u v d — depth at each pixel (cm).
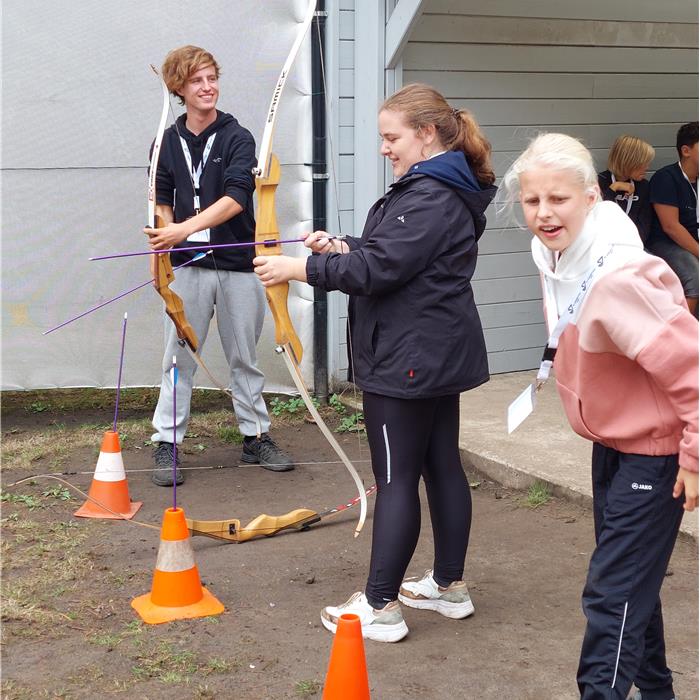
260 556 398
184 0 555
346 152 602
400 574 325
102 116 562
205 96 457
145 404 628
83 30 552
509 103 650
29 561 388
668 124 720
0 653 316
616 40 680
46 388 594
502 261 666
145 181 573
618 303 229
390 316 308
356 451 535
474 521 434
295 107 584
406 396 307
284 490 477
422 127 312
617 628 243
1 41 545
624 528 242
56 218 571
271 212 347
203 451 536
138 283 587
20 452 530
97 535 417
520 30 641
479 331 321
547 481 457
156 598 346
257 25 569
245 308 488
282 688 296
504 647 322
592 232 237
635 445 242
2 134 555
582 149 240
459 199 310
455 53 623
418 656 316
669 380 225
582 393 245
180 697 291
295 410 599
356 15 586
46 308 582
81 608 348
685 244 647
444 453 337
